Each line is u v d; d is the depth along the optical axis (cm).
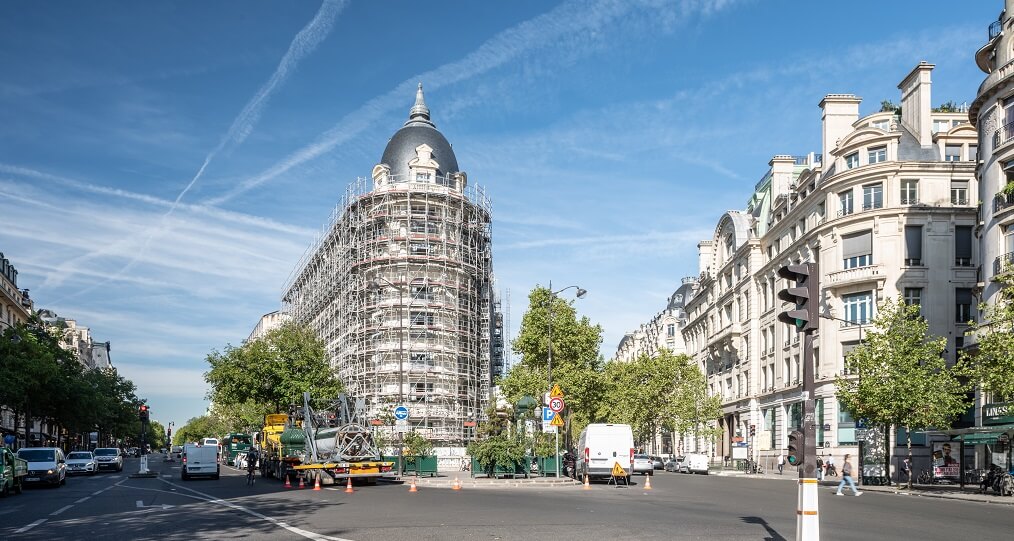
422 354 7700
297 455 4206
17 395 6159
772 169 7706
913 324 4491
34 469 4031
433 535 1636
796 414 6538
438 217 8212
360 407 4209
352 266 8000
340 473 3750
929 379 4275
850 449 5772
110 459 7038
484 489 3503
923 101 5966
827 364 5994
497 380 7281
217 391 6856
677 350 11488
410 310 7750
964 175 5772
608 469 4028
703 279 9462
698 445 9581
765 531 1758
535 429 4681
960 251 5753
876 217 5809
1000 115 4341
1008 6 4428
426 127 8888
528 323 7150
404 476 4488
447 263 8006
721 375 8794
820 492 3844
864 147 5984
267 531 1725
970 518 2314
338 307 8281
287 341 6875
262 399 6975
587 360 7175
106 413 10519
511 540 1556
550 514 2150
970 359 3953
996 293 4219
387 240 8006
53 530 1861
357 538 1584
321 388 6762
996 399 4278
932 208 5725
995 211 4281
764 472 6781
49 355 6812
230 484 4094
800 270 1302
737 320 8225
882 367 4384
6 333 6481
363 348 7681
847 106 6581
